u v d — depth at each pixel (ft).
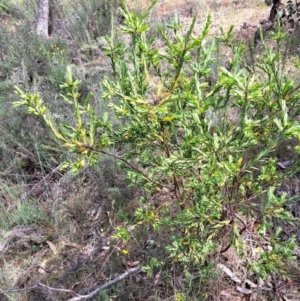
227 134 4.79
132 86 4.44
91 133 4.56
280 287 6.19
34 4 20.20
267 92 4.94
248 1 17.13
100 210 8.21
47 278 7.17
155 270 6.54
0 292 6.28
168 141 5.05
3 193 9.02
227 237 6.19
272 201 4.60
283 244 4.84
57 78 11.96
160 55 4.73
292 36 11.61
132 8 17.20
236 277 6.40
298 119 7.45
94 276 7.04
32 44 14.52
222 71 3.81
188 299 5.98
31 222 8.22
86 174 8.87
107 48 4.72
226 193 5.16
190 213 4.73
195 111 4.18
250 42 11.62
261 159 5.16
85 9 16.85
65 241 7.83
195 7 17.33
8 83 11.81
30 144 9.61
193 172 5.11
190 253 5.35
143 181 5.48
